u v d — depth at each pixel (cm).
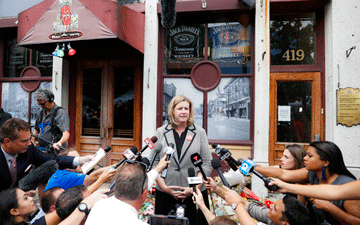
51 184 183
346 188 145
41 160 243
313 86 432
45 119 376
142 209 336
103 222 115
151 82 444
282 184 156
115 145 499
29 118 529
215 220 153
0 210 139
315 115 429
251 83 446
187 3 441
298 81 440
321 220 187
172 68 471
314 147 192
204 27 466
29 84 533
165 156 216
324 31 427
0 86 546
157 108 466
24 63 543
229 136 454
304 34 443
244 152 443
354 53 385
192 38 468
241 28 455
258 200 350
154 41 445
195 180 183
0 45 550
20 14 404
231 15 457
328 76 412
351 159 381
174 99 242
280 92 445
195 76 465
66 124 373
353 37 386
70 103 515
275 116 443
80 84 515
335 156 184
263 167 231
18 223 143
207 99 462
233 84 455
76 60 516
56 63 498
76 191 153
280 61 448
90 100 513
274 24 452
